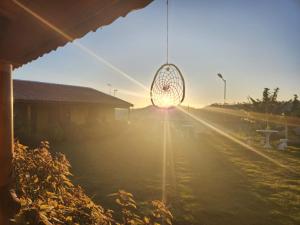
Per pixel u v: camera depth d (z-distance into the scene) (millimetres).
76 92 25953
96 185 8711
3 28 2232
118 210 6367
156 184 8930
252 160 13602
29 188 3338
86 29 1980
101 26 1923
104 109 26203
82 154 14625
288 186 8797
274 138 22688
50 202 2570
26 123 18328
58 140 19016
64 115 22000
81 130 20812
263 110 25547
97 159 13367
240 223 5902
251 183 9180
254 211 6586
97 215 2711
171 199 7379
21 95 19594
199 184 9000
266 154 15531
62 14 1774
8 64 3141
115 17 1782
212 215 6312
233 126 29781
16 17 1971
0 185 3092
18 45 2477
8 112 3189
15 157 3531
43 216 2186
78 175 10086
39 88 23328
